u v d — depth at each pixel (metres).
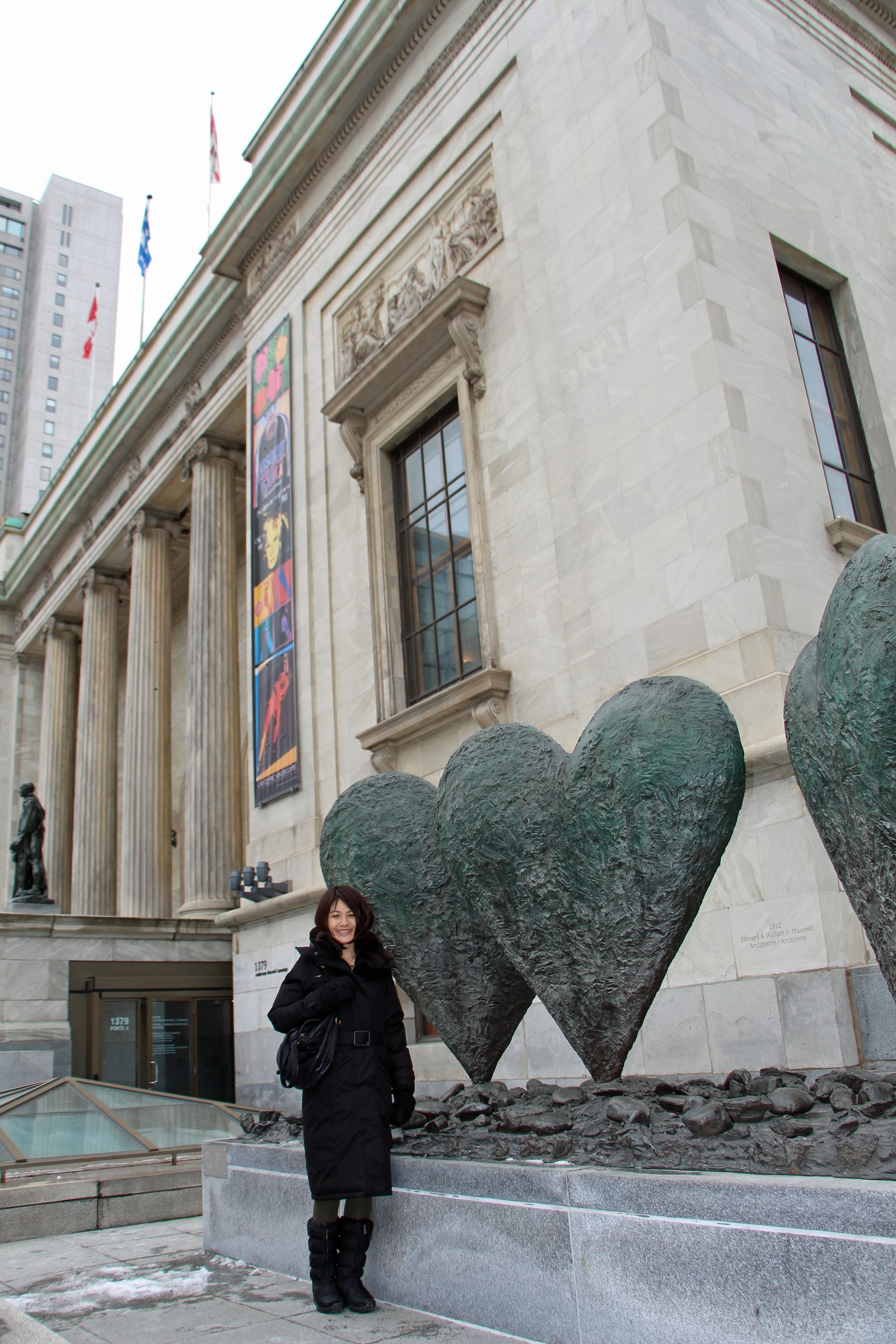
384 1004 4.57
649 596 12.01
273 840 19.14
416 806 5.36
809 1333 2.78
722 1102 3.74
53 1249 6.70
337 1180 4.19
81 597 34.91
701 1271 3.05
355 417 18.17
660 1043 10.26
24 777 38.19
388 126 18.95
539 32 15.51
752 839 9.93
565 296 14.08
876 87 18.17
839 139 16.44
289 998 4.47
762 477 11.50
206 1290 4.92
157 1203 7.89
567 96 14.70
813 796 3.42
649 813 4.00
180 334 26.83
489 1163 4.03
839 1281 2.73
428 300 17.27
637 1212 3.29
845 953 9.30
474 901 4.62
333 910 4.64
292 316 21.66
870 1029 8.91
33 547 36.81
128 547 31.98
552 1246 3.55
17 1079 16.78
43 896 20.84
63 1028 17.69
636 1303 3.23
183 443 27.64
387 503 17.66
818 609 11.32
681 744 3.99
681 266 12.40
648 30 13.46
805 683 3.47
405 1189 4.38
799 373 12.87
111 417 30.48
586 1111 4.08
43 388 96.50
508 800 4.47
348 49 19.23
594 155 14.00
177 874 33.34
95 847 30.44
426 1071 13.61
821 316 15.19
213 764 23.61
